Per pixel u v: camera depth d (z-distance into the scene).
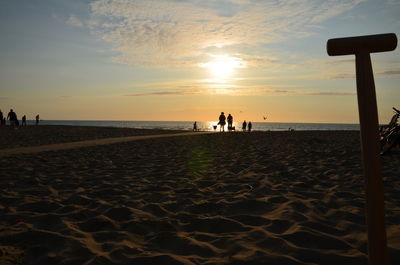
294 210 3.64
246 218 3.50
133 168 7.34
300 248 2.61
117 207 3.88
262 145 13.36
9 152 9.73
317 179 5.70
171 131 29.66
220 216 3.63
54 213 3.69
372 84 1.35
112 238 2.98
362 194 4.47
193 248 2.71
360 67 1.38
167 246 2.82
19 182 5.61
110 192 4.88
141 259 2.49
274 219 3.38
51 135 20.59
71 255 2.59
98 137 19.88
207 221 3.40
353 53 1.43
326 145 12.56
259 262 2.38
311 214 3.55
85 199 4.43
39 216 3.60
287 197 4.33
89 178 6.06
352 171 6.28
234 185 5.33
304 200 4.15
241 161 8.34
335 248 2.65
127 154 10.20
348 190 4.77
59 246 2.75
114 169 7.20
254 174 6.29
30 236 2.96
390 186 4.90
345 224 3.22
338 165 7.14
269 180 5.67
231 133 24.27
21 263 2.48
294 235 2.87
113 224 3.38
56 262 2.47
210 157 9.35
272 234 2.93
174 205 4.16
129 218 3.60
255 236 2.93
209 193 4.85
